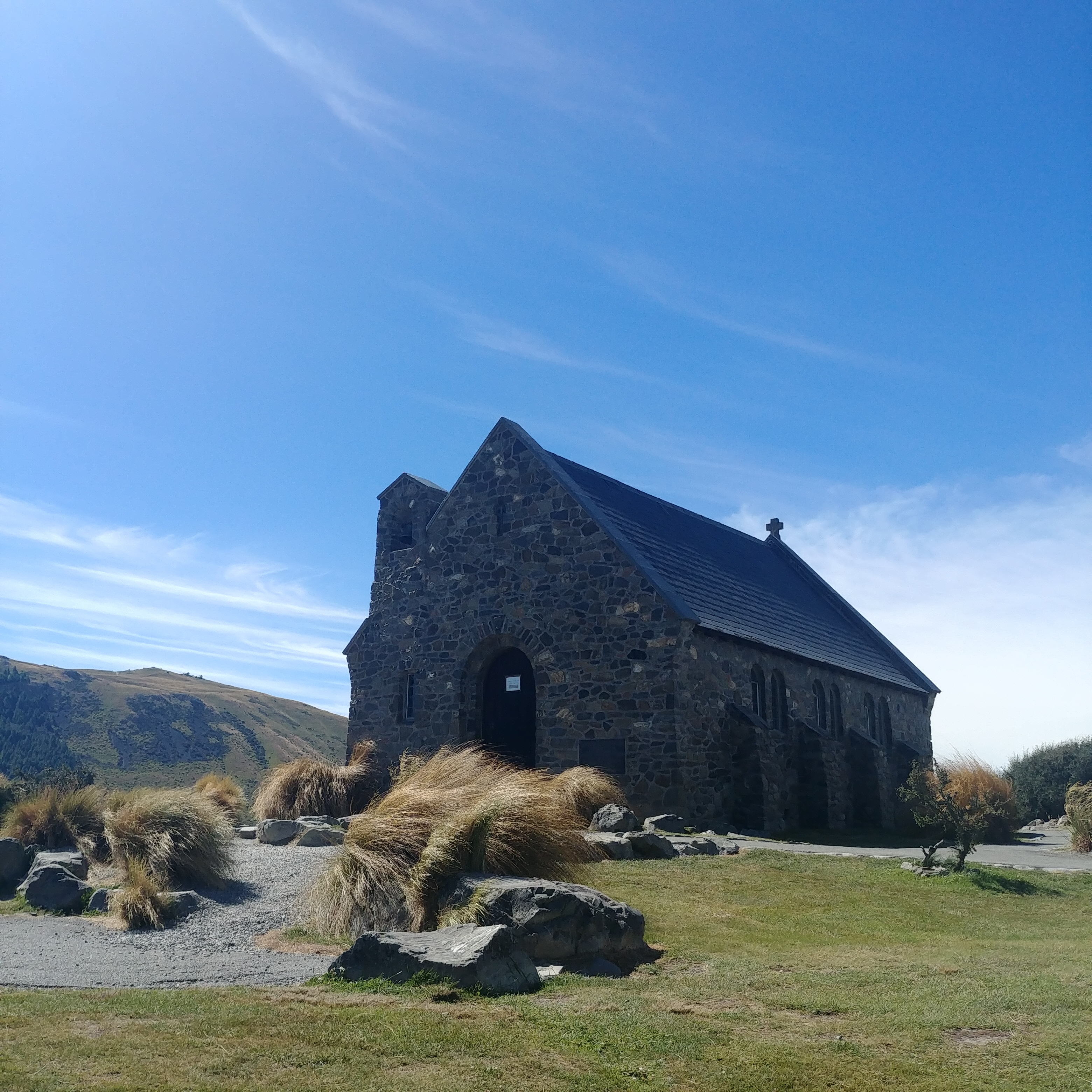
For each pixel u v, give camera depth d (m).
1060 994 7.57
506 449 25.92
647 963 8.80
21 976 7.84
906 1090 5.73
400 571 27.59
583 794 18.02
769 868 14.42
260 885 12.15
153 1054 5.63
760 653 25.22
